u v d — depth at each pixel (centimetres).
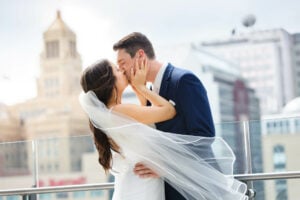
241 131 304
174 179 247
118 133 245
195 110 243
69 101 4181
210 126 247
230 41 4144
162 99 246
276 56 4178
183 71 249
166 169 246
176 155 246
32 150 345
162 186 252
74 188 321
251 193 291
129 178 250
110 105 251
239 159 303
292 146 312
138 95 264
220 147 261
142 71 250
